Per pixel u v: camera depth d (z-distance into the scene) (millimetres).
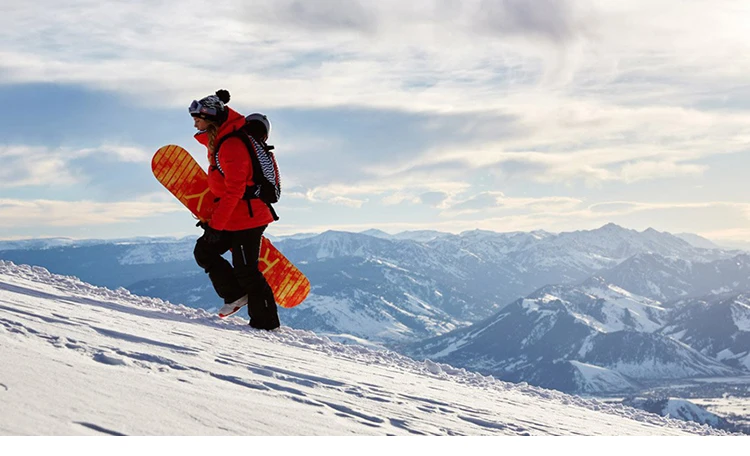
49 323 5035
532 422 5812
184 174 8992
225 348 6242
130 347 4832
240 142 8289
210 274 9094
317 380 5449
